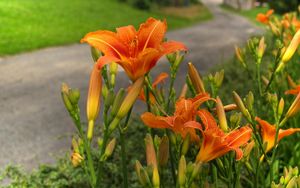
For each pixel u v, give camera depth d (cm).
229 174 47
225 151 41
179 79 200
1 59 229
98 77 41
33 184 88
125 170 44
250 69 158
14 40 267
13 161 113
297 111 48
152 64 39
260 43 62
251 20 604
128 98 39
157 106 47
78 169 91
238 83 151
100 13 432
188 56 266
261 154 51
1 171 104
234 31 425
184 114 42
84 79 196
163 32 40
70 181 88
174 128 42
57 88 179
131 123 106
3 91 173
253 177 53
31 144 123
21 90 175
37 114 147
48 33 303
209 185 43
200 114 42
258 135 49
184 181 40
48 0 432
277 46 61
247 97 49
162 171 43
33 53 248
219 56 269
